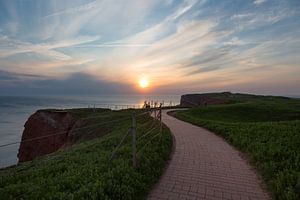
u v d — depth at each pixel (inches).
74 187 244.5
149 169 313.6
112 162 325.1
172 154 433.7
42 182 262.2
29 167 393.7
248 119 1336.1
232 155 432.5
